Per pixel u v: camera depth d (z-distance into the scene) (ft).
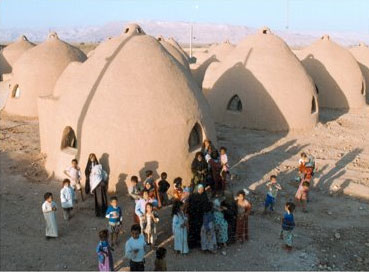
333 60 75.72
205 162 33.12
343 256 27.07
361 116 69.10
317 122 60.23
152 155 33.24
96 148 33.53
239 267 25.27
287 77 56.03
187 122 34.63
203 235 26.40
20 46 98.48
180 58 70.08
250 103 55.36
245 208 27.68
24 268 24.50
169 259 25.85
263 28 60.49
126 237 28.09
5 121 60.23
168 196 33.45
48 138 41.98
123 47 36.40
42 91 63.87
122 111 33.40
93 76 35.91
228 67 58.59
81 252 26.32
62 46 67.87
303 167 36.42
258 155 45.91
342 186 38.50
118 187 33.45
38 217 30.53
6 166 40.09
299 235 29.45
